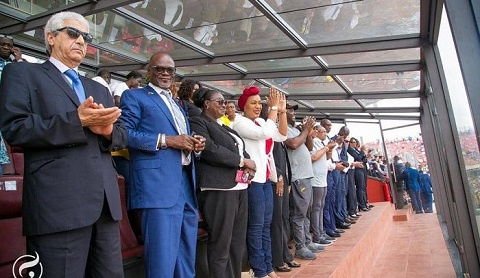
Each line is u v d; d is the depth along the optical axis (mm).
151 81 2092
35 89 1368
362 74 5812
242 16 4176
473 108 2203
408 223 9070
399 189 11367
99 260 1444
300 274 3080
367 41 4578
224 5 3938
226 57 5316
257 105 2938
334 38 4625
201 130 2271
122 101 1992
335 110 9305
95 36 4793
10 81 1348
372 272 5020
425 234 7473
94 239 1450
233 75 6305
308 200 3617
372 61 5488
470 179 3488
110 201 1452
